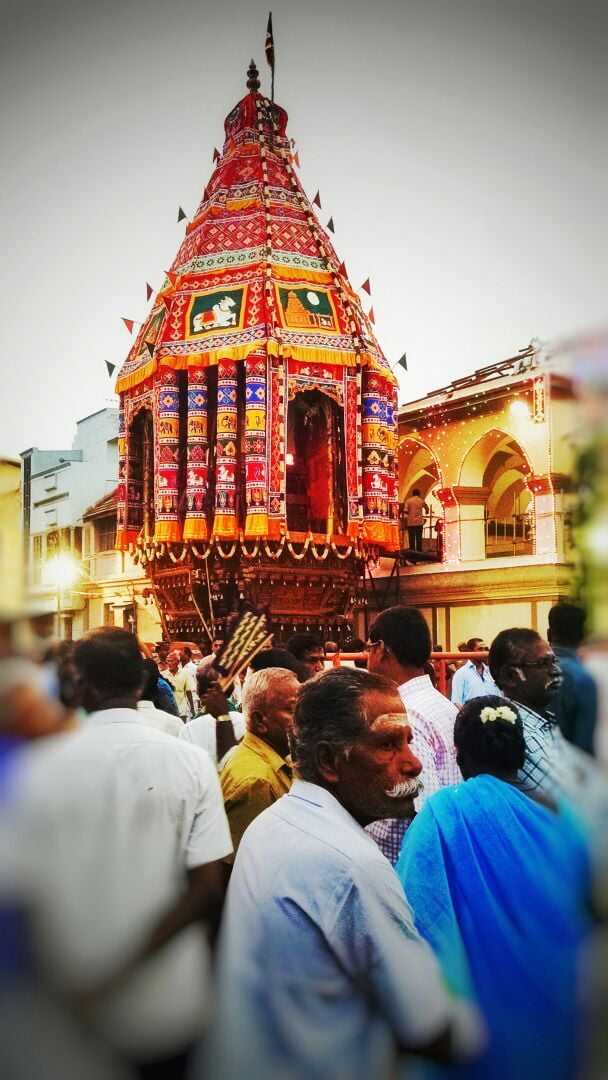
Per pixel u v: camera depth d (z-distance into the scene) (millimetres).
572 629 3090
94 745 1136
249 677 3908
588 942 1035
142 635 23031
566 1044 2125
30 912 988
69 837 1035
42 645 1122
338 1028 1898
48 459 26469
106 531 24359
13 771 1053
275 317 15914
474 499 19609
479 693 7219
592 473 815
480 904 2346
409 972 1913
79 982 997
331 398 16609
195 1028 1121
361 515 16422
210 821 3016
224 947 1984
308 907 1956
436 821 2553
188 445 16016
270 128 18469
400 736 2264
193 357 16078
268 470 15578
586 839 1172
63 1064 980
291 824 2150
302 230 17359
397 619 4133
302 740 2303
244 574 15820
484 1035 2105
